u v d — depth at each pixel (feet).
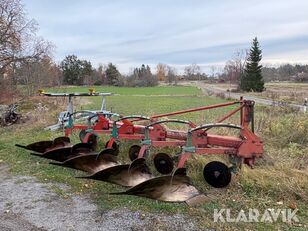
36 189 18.48
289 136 27.76
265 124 30.66
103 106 35.40
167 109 69.97
